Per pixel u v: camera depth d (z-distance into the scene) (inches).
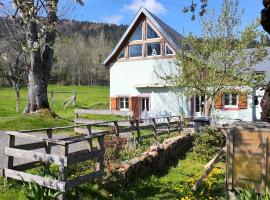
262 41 805.9
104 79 3727.9
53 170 347.6
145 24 1072.2
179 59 816.9
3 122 669.9
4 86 2534.5
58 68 3464.6
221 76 802.2
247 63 813.9
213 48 800.9
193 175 429.4
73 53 3570.4
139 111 1081.4
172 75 873.5
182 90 932.6
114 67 1122.7
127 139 495.5
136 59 1085.8
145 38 1072.2
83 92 2546.8
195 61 796.6
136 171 392.8
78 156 296.2
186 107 1007.0
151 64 1061.1
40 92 789.9
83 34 4510.3
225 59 791.7
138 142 539.5
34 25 571.2
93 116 989.2
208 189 348.8
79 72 3612.2
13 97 1919.3
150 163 429.7
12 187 309.0
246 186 289.6
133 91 1090.7
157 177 416.8
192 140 614.2
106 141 419.8
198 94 817.5
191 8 321.7
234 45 800.9
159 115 971.3
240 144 292.2
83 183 303.4
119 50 1111.6
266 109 320.8
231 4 793.6
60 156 285.7
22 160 398.9
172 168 465.4
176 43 1019.3
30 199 268.1
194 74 802.8
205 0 321.4
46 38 605.9
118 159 412.8
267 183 282.0
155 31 1055.6
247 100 932.0
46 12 391.2
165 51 1040.8
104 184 330.3
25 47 483.8
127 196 334.0
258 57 807.7
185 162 506.9
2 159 406.9
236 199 293.6
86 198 303.1
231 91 812.0
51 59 807.7
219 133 522.6
